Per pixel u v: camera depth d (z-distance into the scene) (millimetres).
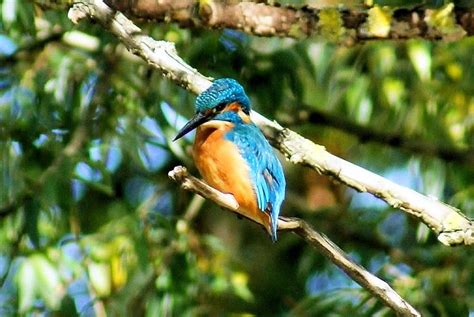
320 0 11906
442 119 13266
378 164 14328
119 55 12109
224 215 15102
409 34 9273
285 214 14328
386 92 12742
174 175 7738
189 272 11766
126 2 9250
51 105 11875
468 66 13016
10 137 11609
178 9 9250
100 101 11938
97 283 11508
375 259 13750
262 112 11914
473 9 9250
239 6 9273
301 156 8094
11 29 11672
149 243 11688
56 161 11203
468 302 12461
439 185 13312
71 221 12148
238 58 11789
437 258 12867
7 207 11445
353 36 9305
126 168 13883
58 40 12570
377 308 11633
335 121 13617
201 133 9000
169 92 11703
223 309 12945
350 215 13961
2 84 12289
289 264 15016
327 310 11945
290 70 12008
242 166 8836
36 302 11812
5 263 11766
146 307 12055
